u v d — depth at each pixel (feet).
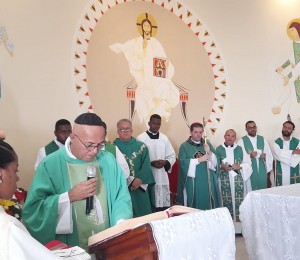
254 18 22.27
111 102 17.02
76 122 6.60
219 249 4.90
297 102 22.98
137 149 14.43
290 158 20.02
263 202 10.66
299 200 9.80
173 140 19.11
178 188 16.83
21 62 13.97
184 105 19.67
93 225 6.70
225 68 21.17
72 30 15.78
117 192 7.09
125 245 4.53
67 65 15.49
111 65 17.13
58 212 6.36
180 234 4.48
